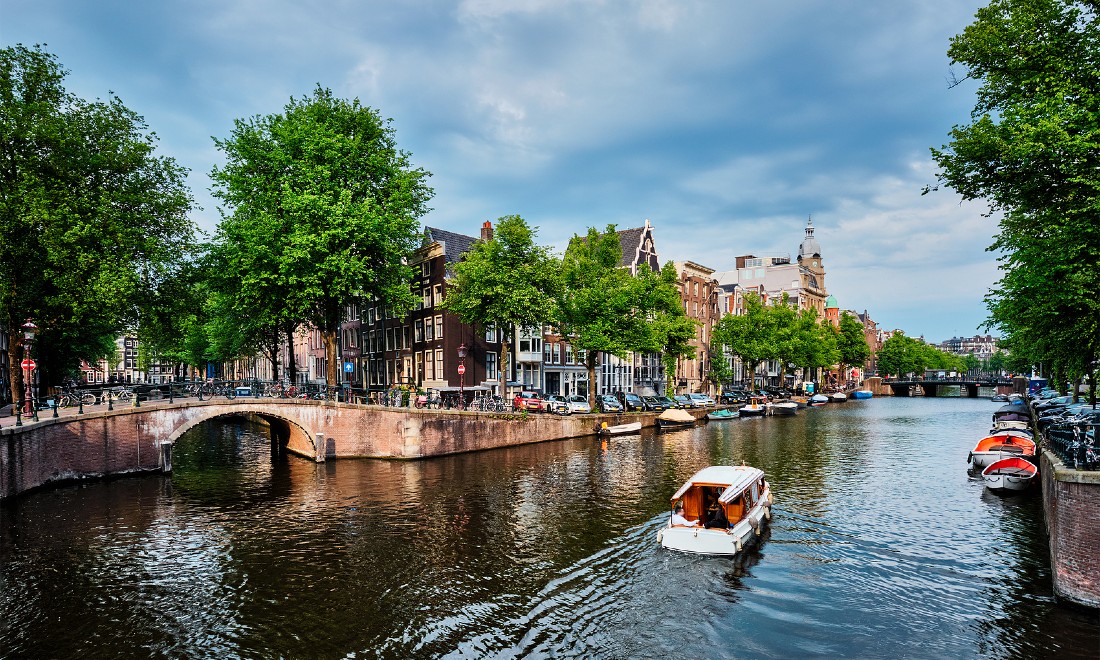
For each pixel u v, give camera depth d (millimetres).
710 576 14664
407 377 47125
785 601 13297
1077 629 11500
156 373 103750
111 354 54594
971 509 20609
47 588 13742
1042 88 15414
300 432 31734
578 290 41125
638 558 15781
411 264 46438
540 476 26172
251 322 39719
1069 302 17094
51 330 30469
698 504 18188
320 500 21703
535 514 19797
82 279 25453
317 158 30953
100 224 25984
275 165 30547
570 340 42531
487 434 34094
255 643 11336
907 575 14742
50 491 22547
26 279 26141
